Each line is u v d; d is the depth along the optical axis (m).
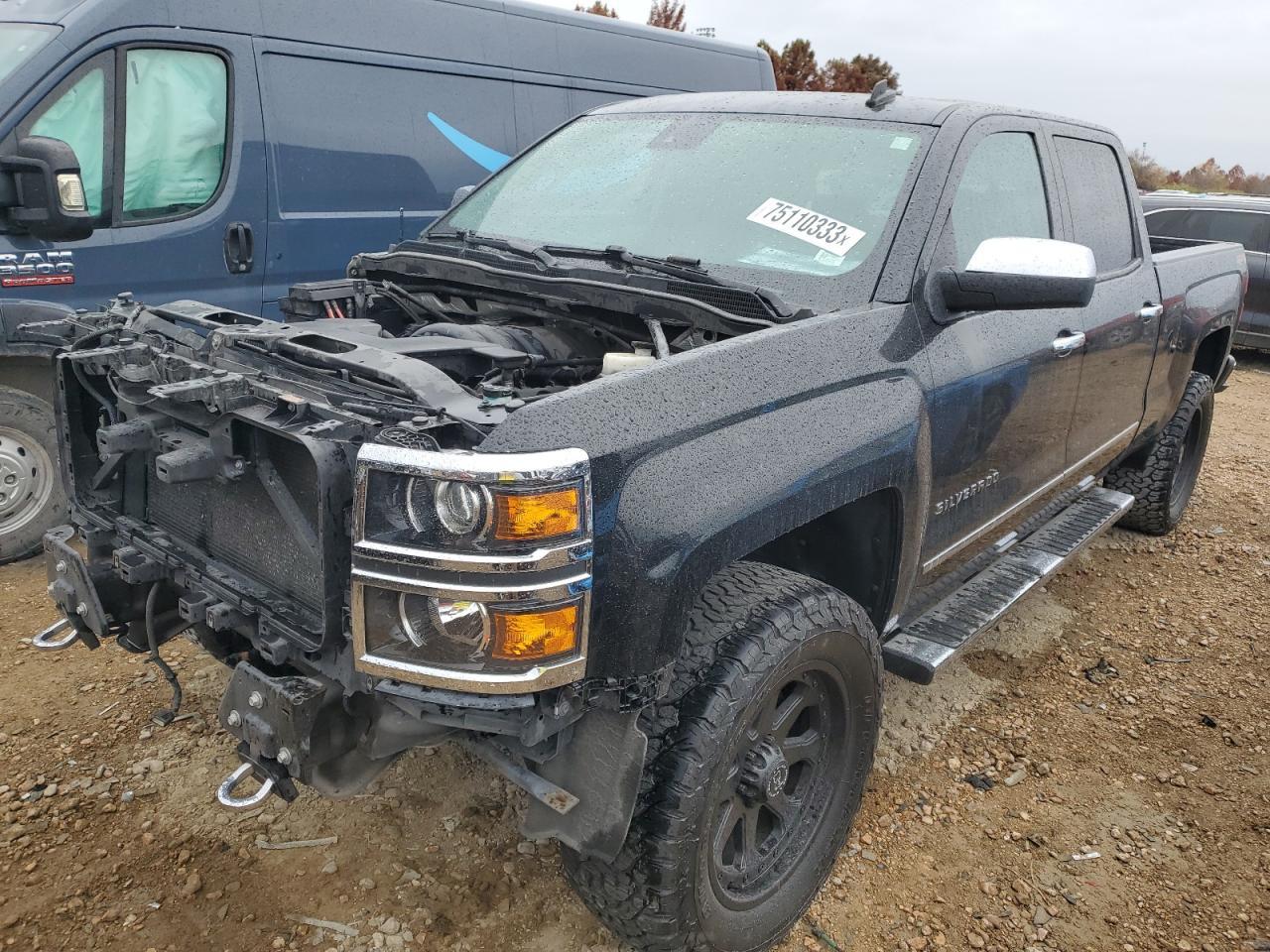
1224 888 2.78
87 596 2.47
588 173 3.44
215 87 5.02
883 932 2.55
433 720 1.85
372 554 1.72
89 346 2.55
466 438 1.81
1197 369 5.42
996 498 3.22
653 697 1.94
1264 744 3.48
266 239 5.28
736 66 7.85
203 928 2.42
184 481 2.04
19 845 2.66
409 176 5.84
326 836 2.75
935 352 2.69
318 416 1.89
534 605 1.71
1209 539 5.43
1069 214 3.62
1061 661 4.01
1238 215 10.89
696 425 2.02
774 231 2.90
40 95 4.43
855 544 2.71
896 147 2.97
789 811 2.52
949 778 3.20
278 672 2.36
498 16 6.16
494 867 2.66
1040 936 2.57
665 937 2.11
